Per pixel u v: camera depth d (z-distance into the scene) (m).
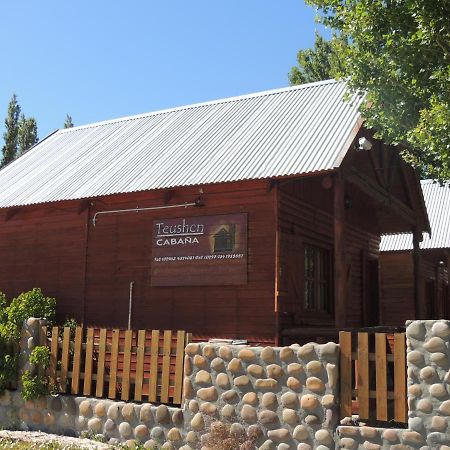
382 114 10.29
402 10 9.33
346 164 11.30
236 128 14.38
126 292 13.43
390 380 7.84
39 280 14.79
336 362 7.45
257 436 7.71
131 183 13.03
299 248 12.89
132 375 9.10
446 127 8.72
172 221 13.03
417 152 11.59
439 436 6.71
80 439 8.86
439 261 24.47
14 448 8.34
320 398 7.45
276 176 11.04
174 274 12.80
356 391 7.41
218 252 12.36
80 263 14.21
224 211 12.45
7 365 9.86
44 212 15.01
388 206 14.59
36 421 9.58
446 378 6.77
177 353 8.61
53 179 15.23
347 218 15.52
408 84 9.80
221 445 7.78
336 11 10.10
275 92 16.06
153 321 12.97
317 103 14.31
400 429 6.96
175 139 15.02
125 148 15.70
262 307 11.77
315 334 10.95
